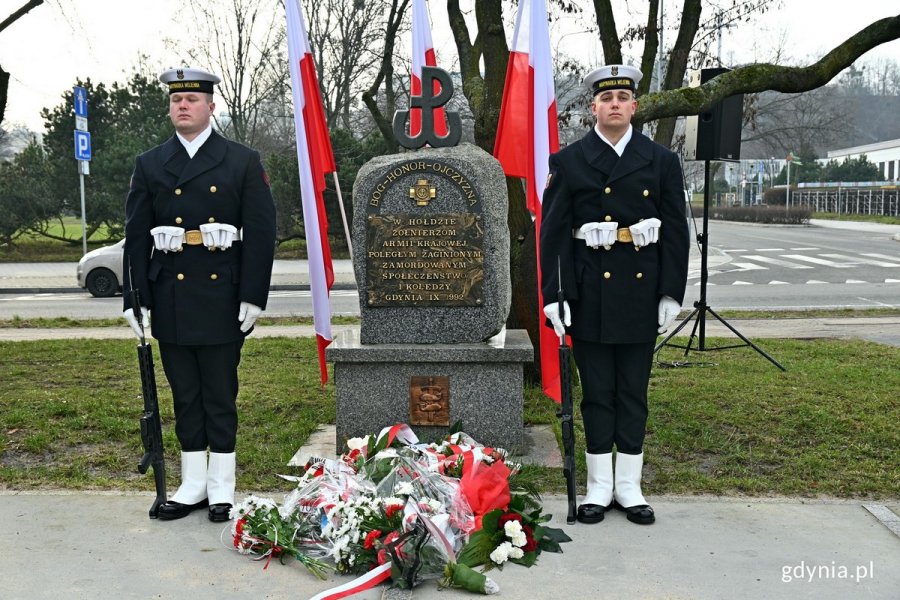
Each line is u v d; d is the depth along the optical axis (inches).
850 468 195.6
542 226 170.4
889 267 807.1
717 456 208.4
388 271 205.2
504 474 161.2
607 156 166.7
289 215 957.2
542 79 221.0
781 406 250.7
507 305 211.9
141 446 218.1
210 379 171.0
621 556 148.1
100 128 1039.0
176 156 169.0
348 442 181.6
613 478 176.2
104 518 167.3
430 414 203.6
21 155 1042.7
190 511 171.5
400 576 137.6
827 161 2970.0
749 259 915.4
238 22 1018.1
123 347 384.8
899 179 2620.6
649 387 280.5
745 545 152.2
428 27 273.6
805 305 559.5
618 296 165.5
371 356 201.0
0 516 167.6
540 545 150.9
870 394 264.5
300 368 327.3
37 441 218.1
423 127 211.3
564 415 164.1
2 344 394.3
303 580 141.2
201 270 167.5
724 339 393.4
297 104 218.8
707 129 326.3
